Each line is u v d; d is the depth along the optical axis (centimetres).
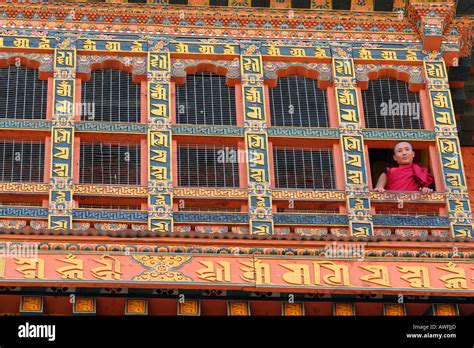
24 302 3039
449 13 3625
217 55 3544
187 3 3625
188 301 3088
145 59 3525
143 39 3550
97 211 3266
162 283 3031
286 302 3117
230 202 3331
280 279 3070
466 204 3378
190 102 3488
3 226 3216
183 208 3328
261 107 3478
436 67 3591
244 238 3105
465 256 3152
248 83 3512
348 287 3083
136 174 3372
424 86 3572
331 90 3547
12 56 3488
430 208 3378
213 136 3425
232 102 3500
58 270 3017
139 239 3072
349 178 3391
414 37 3631
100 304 3089
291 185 3397
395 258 3130
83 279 3016
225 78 3538
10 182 3288
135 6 3591
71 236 3055
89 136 3394
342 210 3353
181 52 3541
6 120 3381
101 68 3516
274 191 3350
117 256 3052
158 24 3581
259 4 3644
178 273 3050
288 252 3102
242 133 3434
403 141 3484
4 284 2986
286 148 3450
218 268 3066
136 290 3069
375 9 3659
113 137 3403
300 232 3297
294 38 3600
